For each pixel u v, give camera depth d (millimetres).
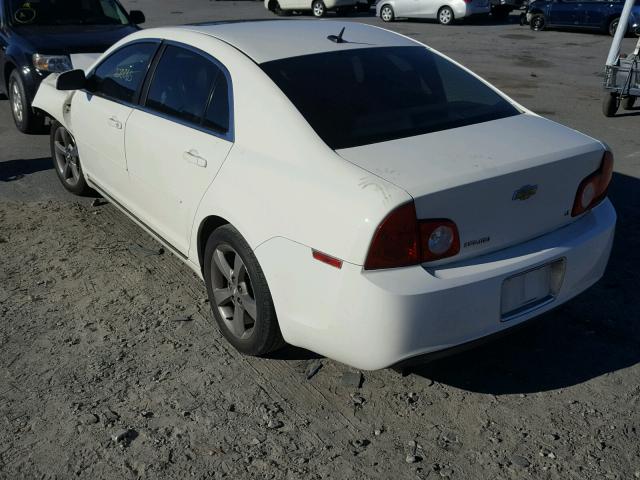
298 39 3855
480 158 2992
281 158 3178
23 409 3211
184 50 4012
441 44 16656
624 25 8805
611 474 2797
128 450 2955
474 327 2900
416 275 2758
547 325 3895
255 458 2906
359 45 3877
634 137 8039
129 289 4355
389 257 2729
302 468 2848
